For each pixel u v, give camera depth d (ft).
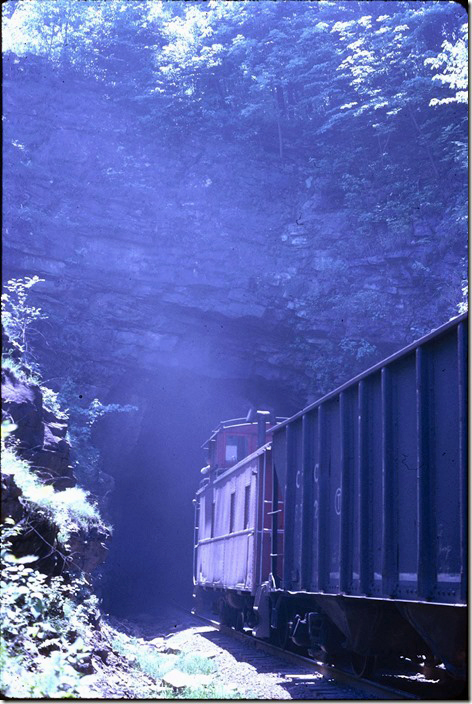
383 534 24.94
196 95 118.42
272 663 39.37
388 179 110.73
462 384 19.98
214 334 108.68
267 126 120.26
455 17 110.63
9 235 100.99
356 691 29.63
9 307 95.91
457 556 20.43
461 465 19.70
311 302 105.29
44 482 27.99
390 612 29.89
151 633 66.08
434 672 29.89
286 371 109.70
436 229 101.55
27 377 31.71
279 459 41.09
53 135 109.81
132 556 138.51
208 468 69.15
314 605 37.58
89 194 107.45
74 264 103.86
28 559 20.47
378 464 26.81
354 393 29.63
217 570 58.85
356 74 112.37
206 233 108.47
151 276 105.91
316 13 126.82
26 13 119.85
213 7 127.75
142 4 124.67
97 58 121.39
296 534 36.91
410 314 100.83
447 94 107.65
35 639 21.91
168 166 113.29
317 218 109.81
